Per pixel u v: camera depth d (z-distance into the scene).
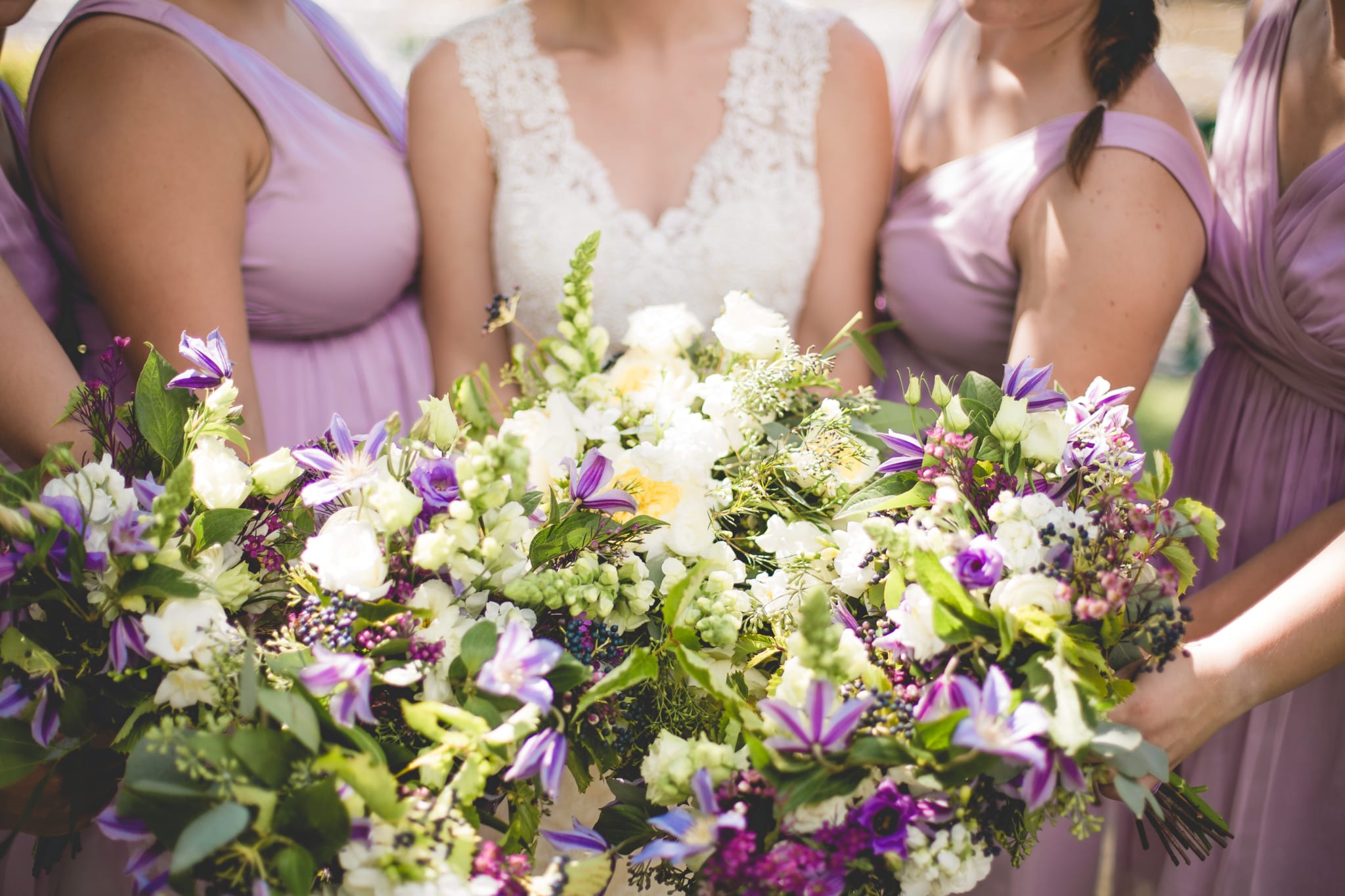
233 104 1.52
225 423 1.03
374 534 0.94
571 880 0.87
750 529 1.20
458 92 1.71
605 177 1.69
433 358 1.78
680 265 1.68
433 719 0.85
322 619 0.91
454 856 0.83
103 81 1.42
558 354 1.33
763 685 1.06
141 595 0.90
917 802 0.90
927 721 0.87
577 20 1.75
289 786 0.82
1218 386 1.66
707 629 0.98
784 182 1.68
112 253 1.41
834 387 1.30
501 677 0.86
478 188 1.73
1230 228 1.55
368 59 1.88
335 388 1.73
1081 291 1.43
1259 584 1.35
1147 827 1.72
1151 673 1.08
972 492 1.02
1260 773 1.58
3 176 1.47
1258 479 1.58
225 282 1.46
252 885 0.80
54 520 0.86
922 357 1.75
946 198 1.62
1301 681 1.12
